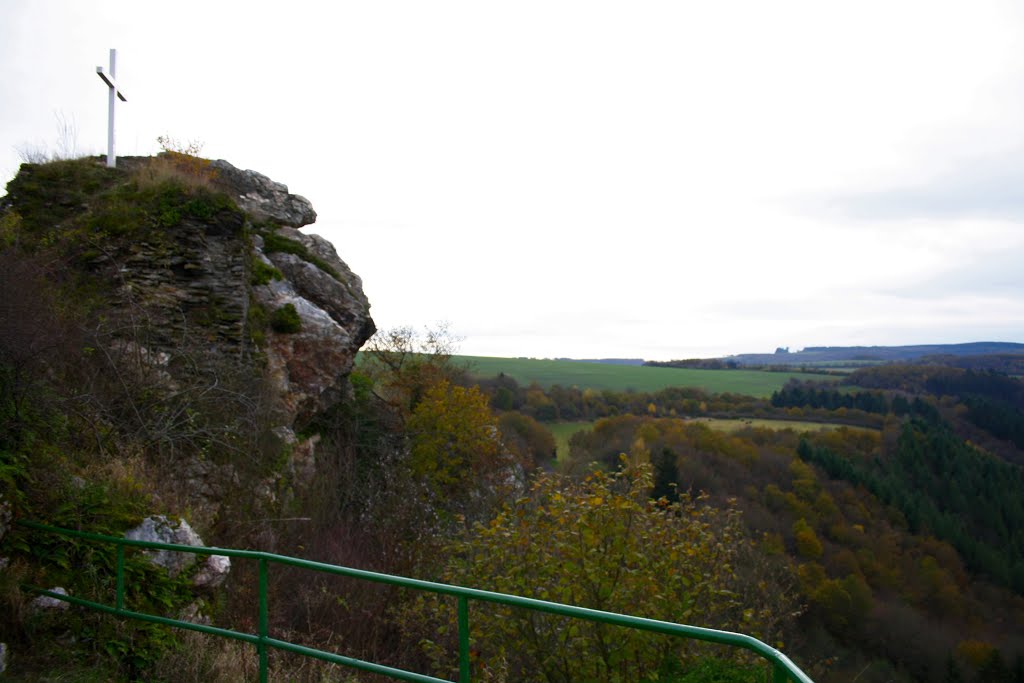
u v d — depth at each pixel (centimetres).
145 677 544
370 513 1453
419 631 930
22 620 531
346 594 989
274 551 994
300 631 878
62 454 678
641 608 759
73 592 567
